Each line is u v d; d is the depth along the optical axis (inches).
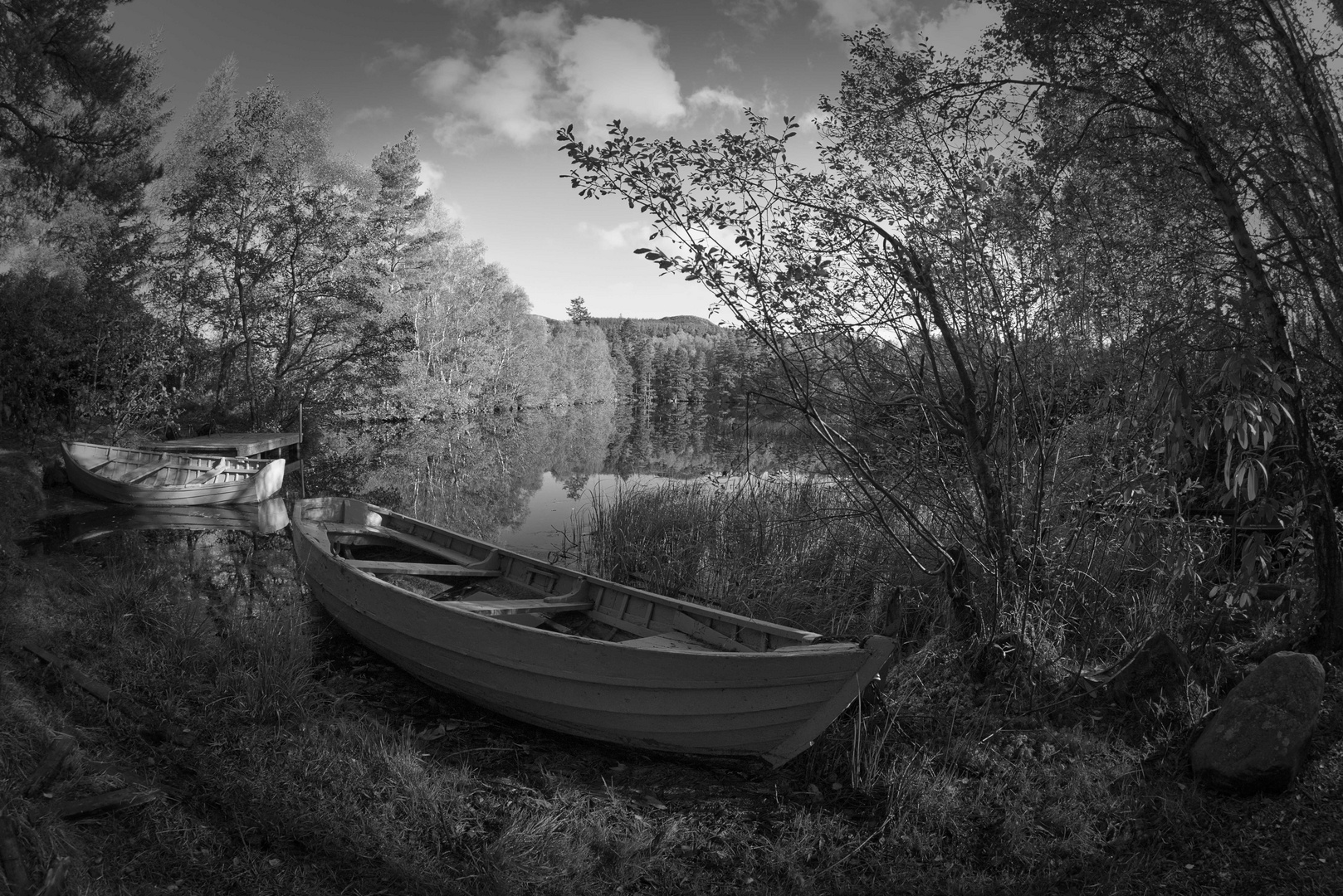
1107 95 179.2
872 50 204.2
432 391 1371.8
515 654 195.6
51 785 138.6
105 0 685.9
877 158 211.6
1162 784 156.5
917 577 271.6
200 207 901.8
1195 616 214.2
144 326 712.4
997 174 192.2
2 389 599.2
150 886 121.6
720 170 189.8
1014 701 192.1
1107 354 206.5
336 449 920.3
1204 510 237.3
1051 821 152.3
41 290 646.5
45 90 691.4
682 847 151.3
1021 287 194.9
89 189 730.8
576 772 180.9
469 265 1529.3
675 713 179.5
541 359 2003.0
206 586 318.7
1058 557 211.9
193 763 162.4
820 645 173.2
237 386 916.6
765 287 194.2
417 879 135.2
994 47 193.6
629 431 1439.5
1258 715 150.6
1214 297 182.9
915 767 169.5
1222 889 127.2
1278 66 177.2
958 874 141.9
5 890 104.3
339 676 231.1
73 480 504.4
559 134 186.5
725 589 299.1
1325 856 127.5
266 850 137.9
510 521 488.1
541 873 140.1
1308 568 206.5
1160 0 171.5
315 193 942.4
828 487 298.2
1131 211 199.9
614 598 243.1
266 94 949.2
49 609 241.3
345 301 950.4
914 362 214.8
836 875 142.3
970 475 210.7
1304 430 178.4
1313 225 176.4
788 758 174.9
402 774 165.2
